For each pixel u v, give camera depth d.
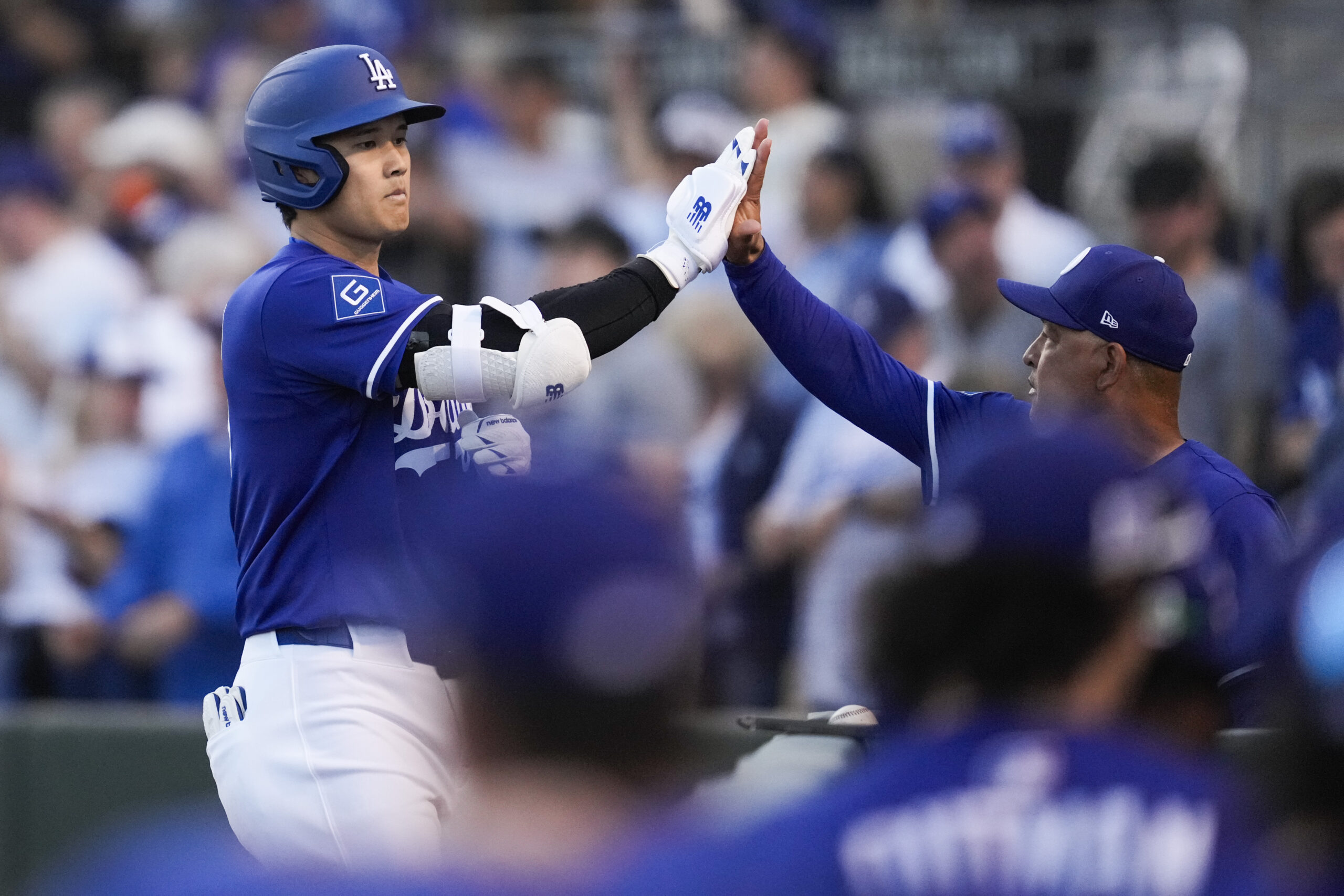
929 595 6.43
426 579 11.03
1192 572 7.88
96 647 20.45
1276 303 17.81
